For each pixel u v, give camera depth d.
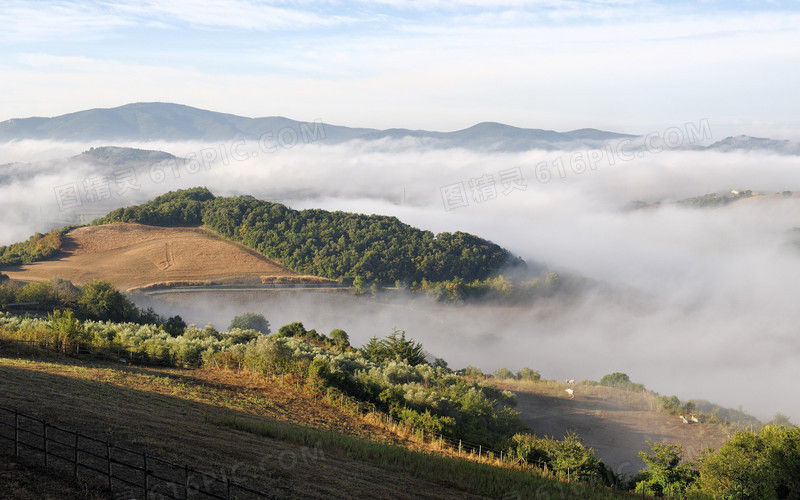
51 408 24.52
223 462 22.11
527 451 34.44
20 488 15.81
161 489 17.86
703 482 30.33
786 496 29.50
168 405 31.03
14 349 40.53
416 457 28.11
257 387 42.72
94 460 19.20
